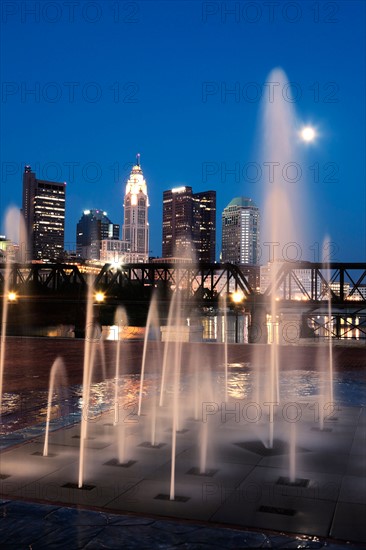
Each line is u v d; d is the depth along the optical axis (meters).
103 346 28.64
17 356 23.52
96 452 7.97
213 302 55.72
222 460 7.56
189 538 4.77
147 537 4.79
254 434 9.09
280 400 12.34
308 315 51.12
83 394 13.41
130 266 61.56
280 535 4.89
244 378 16.23
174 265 59.66
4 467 7.23
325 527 5.23
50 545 4.60
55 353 24.86
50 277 64.44
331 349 26.86
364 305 49.50
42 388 14.52
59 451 8.04
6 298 62.81
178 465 7.33
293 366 19.53
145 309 66.81
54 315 68.25
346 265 50.16
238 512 5.63
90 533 4.87
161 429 9.46
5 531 4.91
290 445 8.39
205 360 21.73
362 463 7.42
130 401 12.30
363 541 4.88
